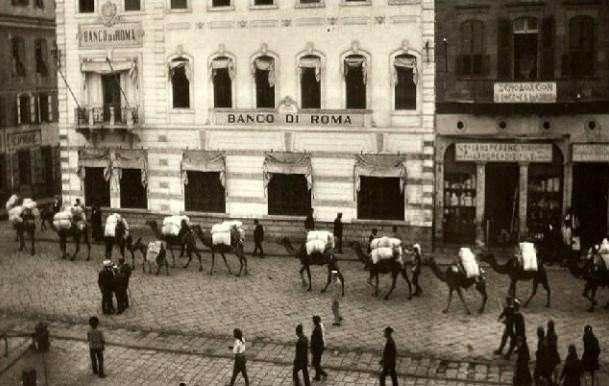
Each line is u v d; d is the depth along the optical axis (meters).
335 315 24.27
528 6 31.61
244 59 35.56
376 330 23.83
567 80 31.59
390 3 32.94
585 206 32.91
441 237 34.06
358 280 29.73
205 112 36.56
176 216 32.38
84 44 38.31
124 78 38.00
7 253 35.25
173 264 32.22
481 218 33.41
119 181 38.97
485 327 23.88
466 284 25.05
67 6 38.31
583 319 24.34
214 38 35.88
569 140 31.97
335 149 34.66
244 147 36.16
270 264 32.41
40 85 50.34
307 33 34.38
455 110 32.88
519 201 33.03
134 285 29.42
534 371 19.17
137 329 24.58
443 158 33.53
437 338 22.98
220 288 28.80
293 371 19.56
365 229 34.66
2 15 46.06
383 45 33.38
